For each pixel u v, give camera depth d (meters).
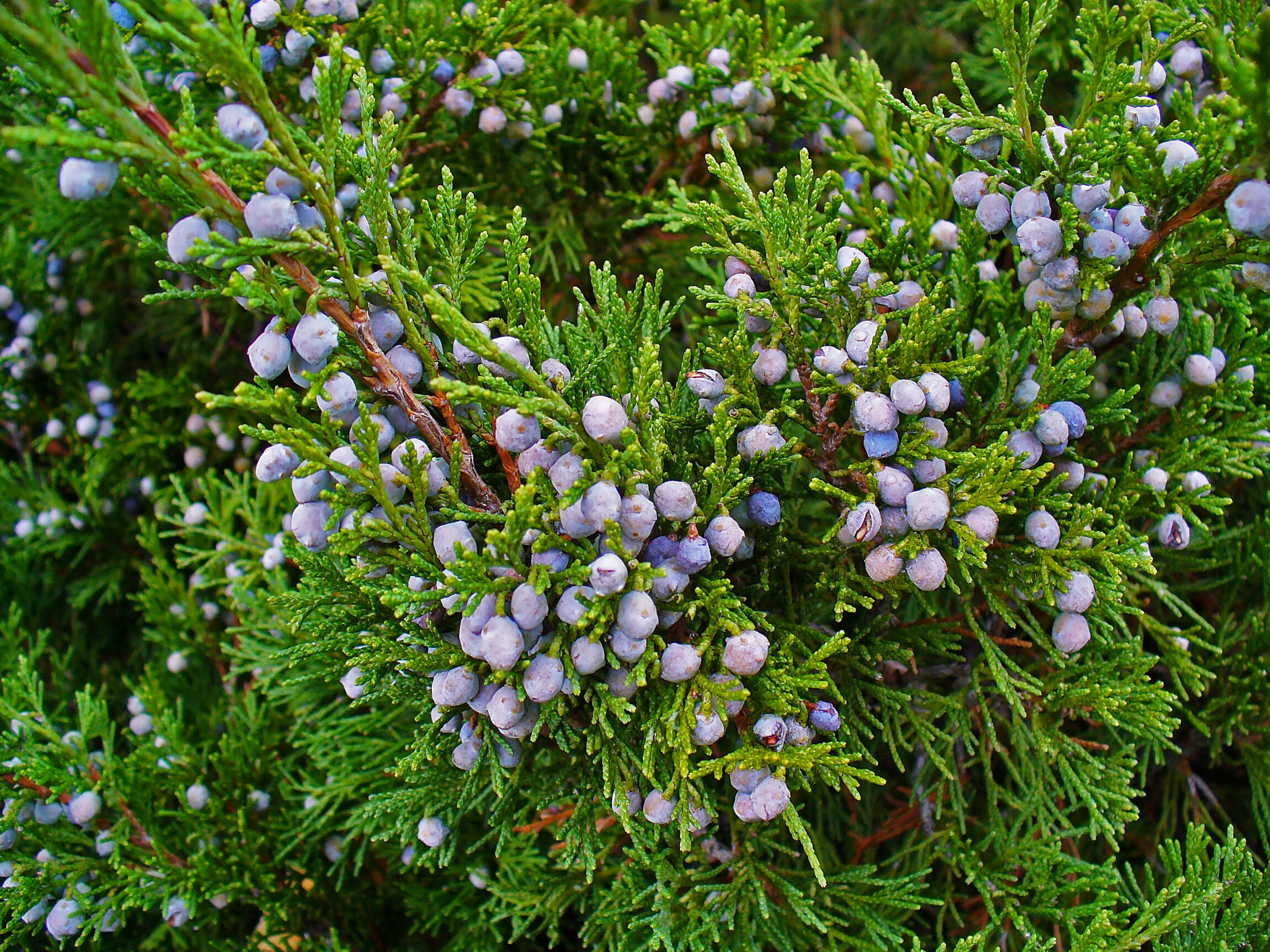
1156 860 0.25
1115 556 0.19
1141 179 0.19
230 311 0.32
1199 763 0.26
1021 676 0.22
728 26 0.26
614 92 0.28
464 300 0.23
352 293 0.17
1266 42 0.16
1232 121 0.17
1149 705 0.21
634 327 0.20
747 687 0.19
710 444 0.21
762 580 0.20
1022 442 0.20
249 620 0.27
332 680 0.24
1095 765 0.21
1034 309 0.21
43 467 0.35
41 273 0.33
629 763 0.19
